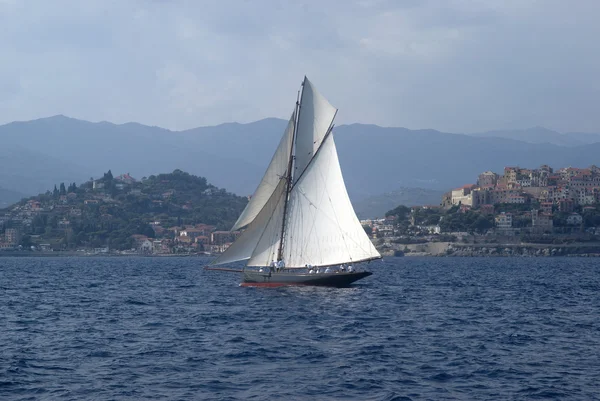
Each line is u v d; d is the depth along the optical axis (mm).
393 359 49594
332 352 52094
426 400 38781
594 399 39156
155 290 116688
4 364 47406
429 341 57562
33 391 40375
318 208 100188
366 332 62219
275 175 101188
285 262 102438
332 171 98625
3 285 135875
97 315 76750
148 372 45125
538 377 44156
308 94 99562
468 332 63031
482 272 193625
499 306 88062
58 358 49656
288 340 57469
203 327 65250
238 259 104812
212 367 46594
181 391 40312
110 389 40750
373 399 38938
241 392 40188
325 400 38688
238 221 103812
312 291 98500
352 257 99000
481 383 42625
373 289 112375
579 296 106250
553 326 67750
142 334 61125
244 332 61969
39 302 94562
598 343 56938
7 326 67562
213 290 111500
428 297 100375
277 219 102500
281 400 38594
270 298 91062
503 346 55375
